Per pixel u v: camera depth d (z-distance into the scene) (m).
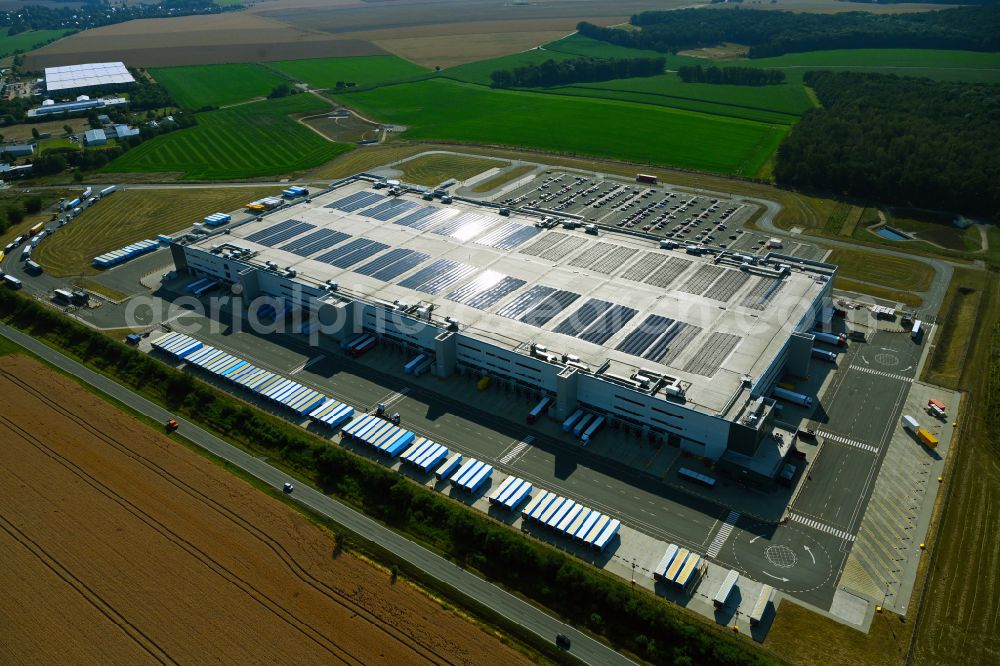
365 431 151.75
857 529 127.00
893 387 166.00
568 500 132.88
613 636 107.94
